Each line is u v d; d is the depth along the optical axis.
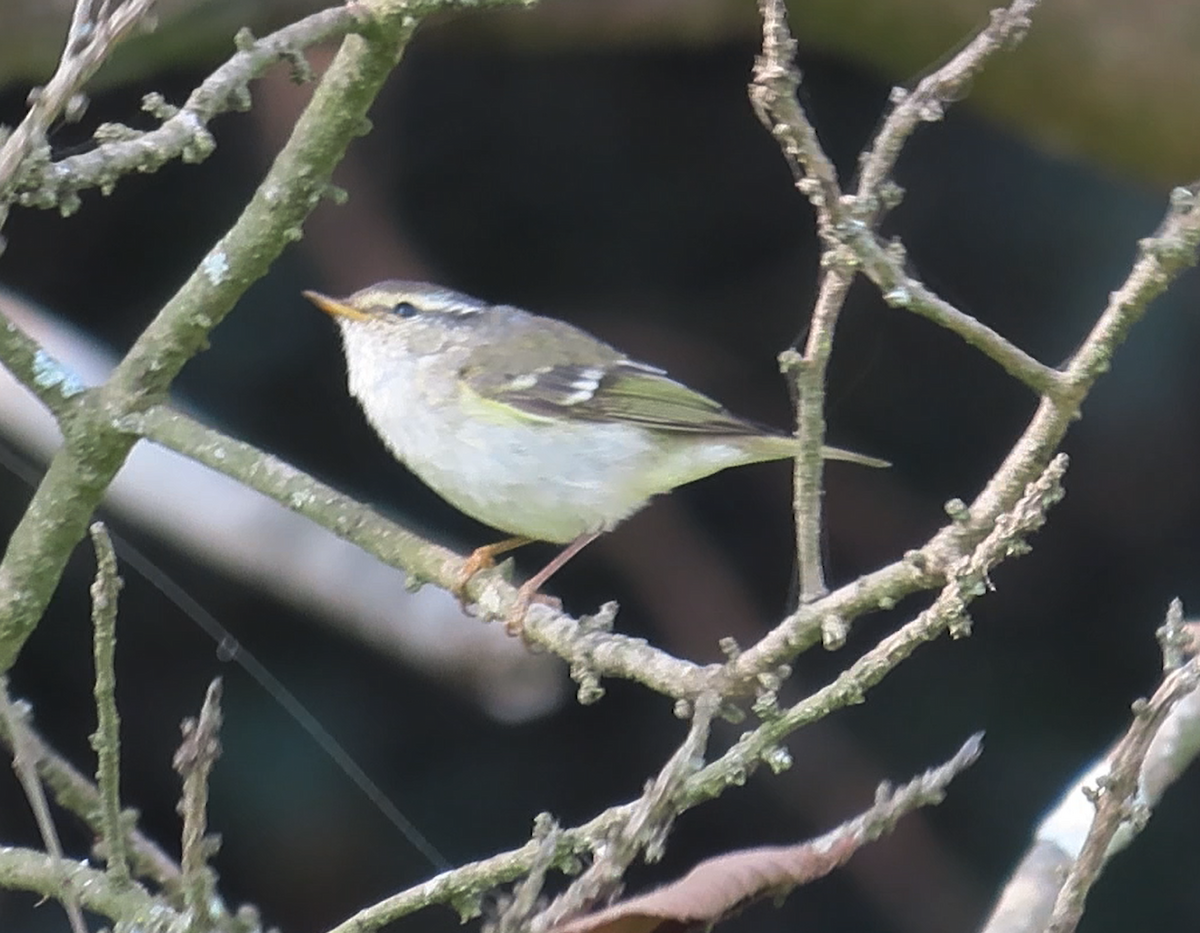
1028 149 12.11
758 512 12.62
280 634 11.36
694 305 12.53
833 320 4.84
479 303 8.83
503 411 8.34
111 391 6.25
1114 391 12.16
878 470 12.50
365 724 11.45
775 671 5.08
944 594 4.49
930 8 10.70
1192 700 6.08
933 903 11.98
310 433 11.92
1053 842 5.90
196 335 6.22
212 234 11.87
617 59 12.28
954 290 12.34
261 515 8.20
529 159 12.44
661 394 8.60
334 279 11.98
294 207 6.05
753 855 4.41
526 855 4.94
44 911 10.62
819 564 5.02
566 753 11.80
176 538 8.26
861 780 12.20
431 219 12.42
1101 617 12.30
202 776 4.92
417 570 6.66
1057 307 12.19
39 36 9.61
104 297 11.84
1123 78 10.59
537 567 12.31
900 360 12.42
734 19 11.27
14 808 11.07
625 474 8.52
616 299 12.55
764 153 12.40
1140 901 11.80
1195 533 12.25
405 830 10.35
